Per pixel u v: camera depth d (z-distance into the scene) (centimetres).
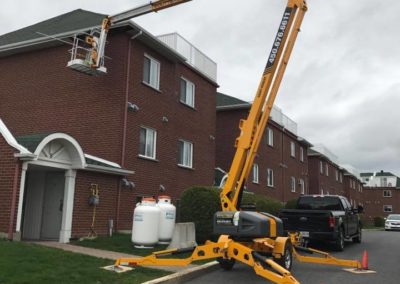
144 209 1311
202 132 2317
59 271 859
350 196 6388
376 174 9325
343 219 1661
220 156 2905
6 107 1958
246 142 1069
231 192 1054
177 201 2036
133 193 1725
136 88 1800
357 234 1978
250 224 975
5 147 1261
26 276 795
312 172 4728
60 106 1831
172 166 2023
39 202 1491
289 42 1134
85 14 2183
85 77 1800
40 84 1898
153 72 1941
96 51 1631
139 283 841
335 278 1017
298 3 1148
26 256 956
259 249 1029
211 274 1045
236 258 912
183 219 1458
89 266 939
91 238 1384
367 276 1051
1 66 2016
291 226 1576
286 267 1038
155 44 1881
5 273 801
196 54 2316
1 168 1258
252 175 2898
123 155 1694
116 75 1742
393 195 8019
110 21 1656
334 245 1636
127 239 1419
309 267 1182
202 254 949
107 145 1700
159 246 1333
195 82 2273
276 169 3341
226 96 3144
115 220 1584
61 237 1327
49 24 2188
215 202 1437
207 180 2334
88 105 1770
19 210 1227
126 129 1727
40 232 1470
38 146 1238
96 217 1461
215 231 1002
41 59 1920
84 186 1418
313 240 1628
